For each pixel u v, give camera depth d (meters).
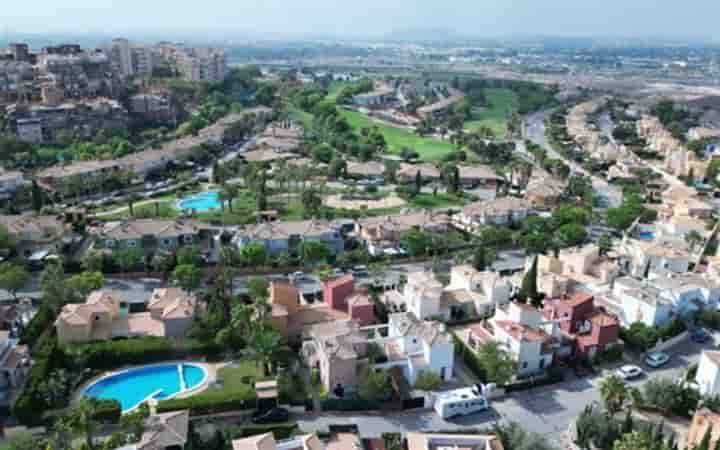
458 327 113.56
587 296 108.94
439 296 113.81
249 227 150.62
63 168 199.12
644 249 139.75
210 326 101.88
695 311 116.56
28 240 141.38
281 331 104.00
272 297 107.62
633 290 117.62
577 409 89.44
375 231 154.50
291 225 150.75
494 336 103.12
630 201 181.62
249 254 132.38
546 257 134.38
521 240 153.12
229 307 108.75
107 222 163.25
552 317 108.56
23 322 108.38
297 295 109.75
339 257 137.88
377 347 97.50
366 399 87.50
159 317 106.81
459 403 86.44
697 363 102.94
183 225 149.38
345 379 90.12
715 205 199.62
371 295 120.56
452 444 76.38
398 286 129.00
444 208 189.88
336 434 80.75
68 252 141.75
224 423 83.38
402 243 148.50
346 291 114.06
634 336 105.06
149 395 89.44
